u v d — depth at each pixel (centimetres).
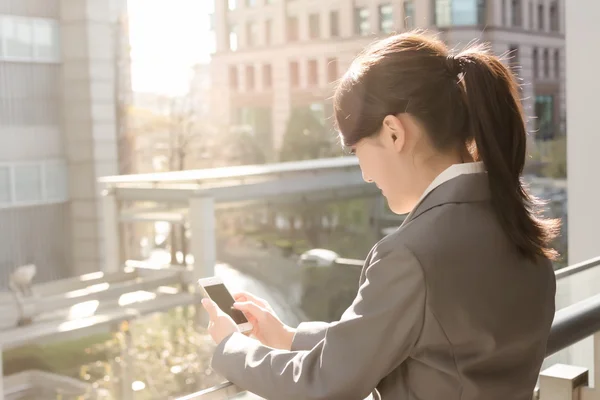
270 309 83
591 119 242
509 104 63
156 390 522
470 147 67
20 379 509
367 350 59
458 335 59
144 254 493
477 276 60
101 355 547
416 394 61
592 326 94
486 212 63
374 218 820
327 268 805
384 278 60
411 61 63
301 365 63
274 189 782
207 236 546
